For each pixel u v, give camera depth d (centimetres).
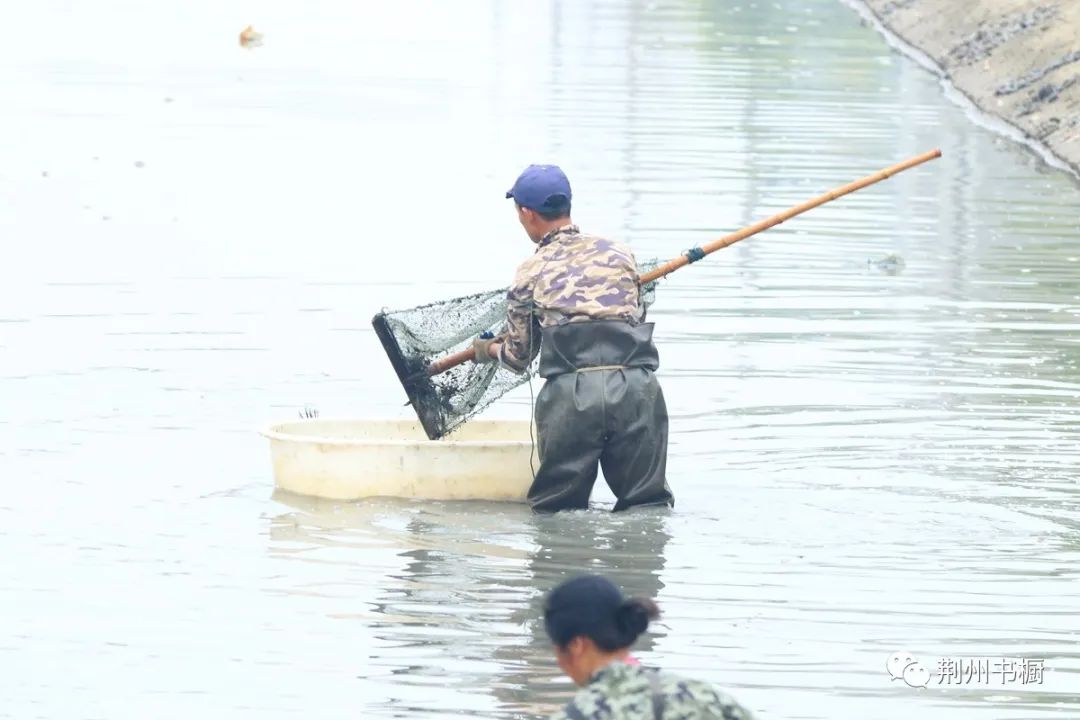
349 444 3195
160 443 3459
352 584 2794
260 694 2380
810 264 5128
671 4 12244
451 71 8875
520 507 3219
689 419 3681
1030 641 2628
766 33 10819
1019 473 3391
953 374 4044
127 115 7362
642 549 2981
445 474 3225
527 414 3747
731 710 1542
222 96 7912
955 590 2819
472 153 6731
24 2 11225
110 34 9912
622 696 1543
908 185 6378
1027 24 8950
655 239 5328
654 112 7750
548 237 3269
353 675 2447
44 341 4128
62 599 2703
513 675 2455
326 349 4131
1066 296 4831
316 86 8275
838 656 2558
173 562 2869
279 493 3228
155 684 2408
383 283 4775
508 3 12200
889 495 3266
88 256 5000
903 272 5066
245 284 4731
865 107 8138
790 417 3703
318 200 5853
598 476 3478
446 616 2669
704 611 2711
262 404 3716
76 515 3066
